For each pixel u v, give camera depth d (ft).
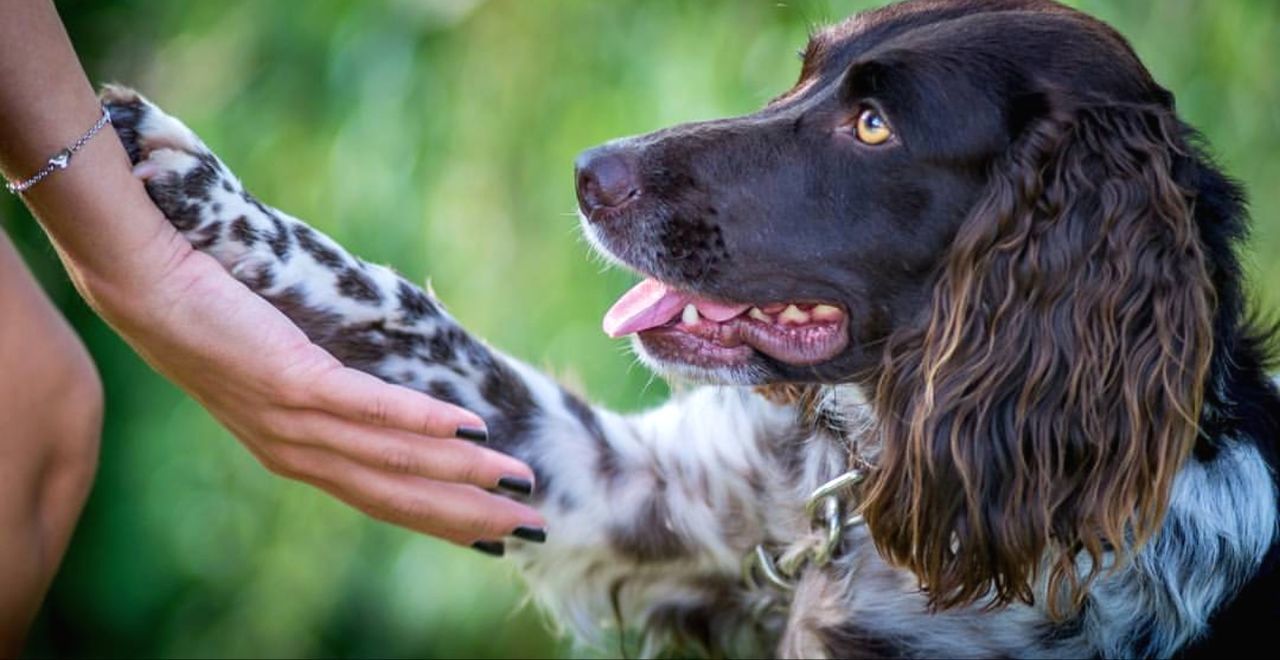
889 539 20.16
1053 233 19.47
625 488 23.09
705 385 22.07
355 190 30.81
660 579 23.63
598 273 30.17
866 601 21.84
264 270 20.75
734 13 30.55
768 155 20.31
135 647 36.60
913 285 20.20
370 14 30.96
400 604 32.60
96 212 17.56
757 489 22.71
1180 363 19.15
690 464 23.04
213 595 34.55
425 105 30.71
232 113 31.45
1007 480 19.48
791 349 20.70
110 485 34.40
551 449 22.88
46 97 17.21
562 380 24.00
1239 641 20.77
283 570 32.83
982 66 19.76
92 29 35.12
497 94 30.45
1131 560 20.04
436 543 32.30
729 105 29.81
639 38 30.58
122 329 18.47
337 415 18.39
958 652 21.57
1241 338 21.33
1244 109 30.96
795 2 29.86
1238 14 30.73
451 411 18.33
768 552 23.00
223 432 32.71
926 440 19.58
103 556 34.65
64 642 37.22
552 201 30.30
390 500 19.24
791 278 20.31
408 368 22.00
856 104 20.10
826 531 21.84
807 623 22.15
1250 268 23.04
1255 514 20.72
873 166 20.02
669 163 20.45
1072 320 19.38
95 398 19.06
